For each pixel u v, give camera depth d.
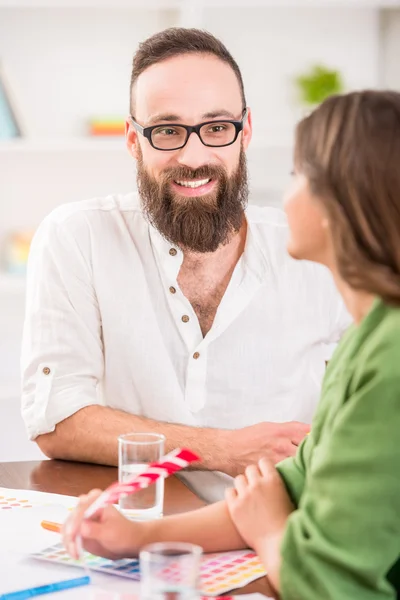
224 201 2.32
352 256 1.26
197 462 2.12
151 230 2.40
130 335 2.38
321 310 2.53
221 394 2.44
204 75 2.25
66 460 2.15
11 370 3.98
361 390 1.23
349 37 4.12
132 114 2.38
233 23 4.00
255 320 2.46
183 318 2.40
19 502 1.73
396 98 1.30
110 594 1.29
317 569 1.21
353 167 1.25
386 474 1.19
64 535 1.39
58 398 2.20
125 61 3.95
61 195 4.01
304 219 1.35
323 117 1.31
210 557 1.45
